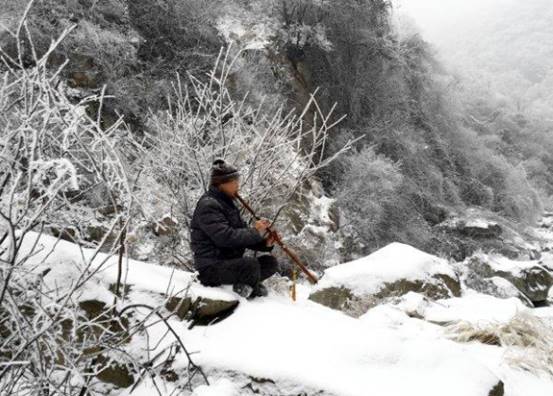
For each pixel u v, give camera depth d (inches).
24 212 70.1
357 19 538.9
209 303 117.6
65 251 113.5
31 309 97.0
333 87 522.9
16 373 77.2
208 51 397.7
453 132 668.1
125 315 108.7
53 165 68.7
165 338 107.8
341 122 521.7
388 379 98.4
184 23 393.7
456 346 114.3
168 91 337.4
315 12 502.9
